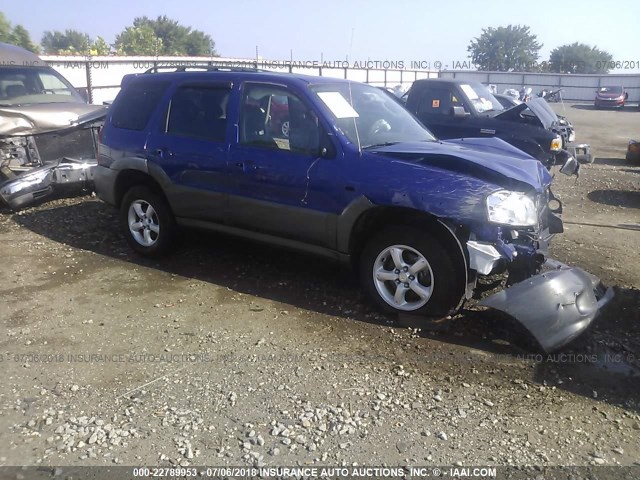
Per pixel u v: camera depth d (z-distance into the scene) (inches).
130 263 239.6
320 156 189.0
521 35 2576.3
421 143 199.5
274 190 196.7
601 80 1818.4
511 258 169.0
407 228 175.9
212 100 218.1
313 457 121.3
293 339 172.4
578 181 441.7
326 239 190.1
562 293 163.9
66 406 139.4
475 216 164.7
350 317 186.5
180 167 220.8
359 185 178.9
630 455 122.4
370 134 197.8
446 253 171.3
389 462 119.9
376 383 148.9
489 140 224.2
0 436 127.7
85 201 334.3
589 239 279.1
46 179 312.0
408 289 181.3
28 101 348.8
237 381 150.3
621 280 221.0
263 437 127.6
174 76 233.1
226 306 196.4
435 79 425.4
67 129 337.4
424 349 165.6
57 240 269.0
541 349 163.5
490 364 157.8
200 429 130.4
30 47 1384.1
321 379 150.9
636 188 414.9
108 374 153.9
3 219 301.4
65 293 207.9
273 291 208.7
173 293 207.9
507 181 171.5
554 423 133.0
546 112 398.6
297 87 197.8
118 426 131.4
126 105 245.4
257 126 204.7
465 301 182.5
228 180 207.9
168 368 156.8
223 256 245.0
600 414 136.4
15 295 205.6
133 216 245.9
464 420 134.1
